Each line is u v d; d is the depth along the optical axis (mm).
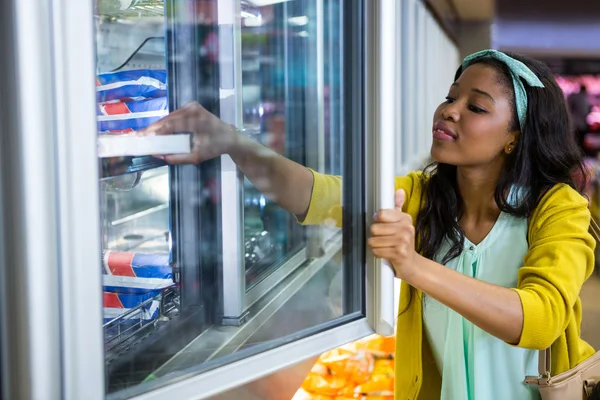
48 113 590
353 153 975
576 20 7820
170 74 1023
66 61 597
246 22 1142
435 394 1386
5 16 572
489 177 1300
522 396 1274
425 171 1398
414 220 1370
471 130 1209
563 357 1248
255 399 1020
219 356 853
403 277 974
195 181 1055
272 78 1196
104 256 1072
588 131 8727
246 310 1049
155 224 1215
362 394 1454
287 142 1204
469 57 1324
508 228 1280
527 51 9156
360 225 976
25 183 582
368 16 922
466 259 1287
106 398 688
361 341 1559
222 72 1069
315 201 1119
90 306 636
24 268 592
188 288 1051
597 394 1189
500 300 1026
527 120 1242
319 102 1172
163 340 912
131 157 884
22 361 601
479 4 6574
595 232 1284
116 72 1023
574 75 9219
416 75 4691
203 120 1041
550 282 1095
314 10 1146
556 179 1270
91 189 625
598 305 3789
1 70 578
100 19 1136
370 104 936
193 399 769
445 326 1305
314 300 1039
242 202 1078
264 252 1197
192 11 1041
